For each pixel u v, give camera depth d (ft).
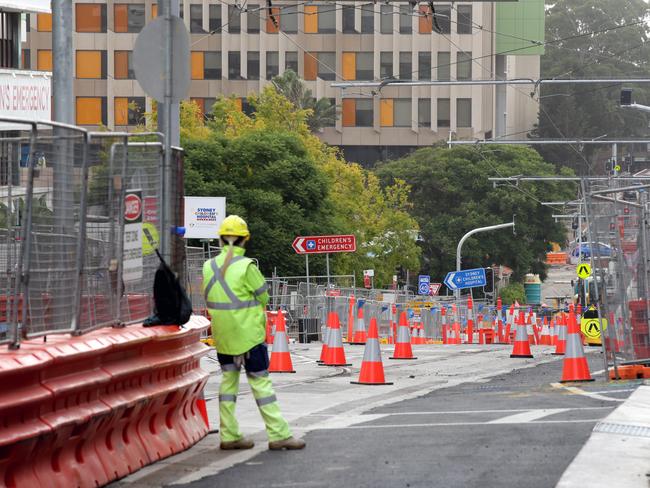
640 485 46.47
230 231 58.75
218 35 561.02
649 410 70.64
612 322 97.66
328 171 359.87
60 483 45.98
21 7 242.58
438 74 574.15
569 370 99.91
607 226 96.94
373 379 105.70
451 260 474.90
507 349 185.68
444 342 241.96
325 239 224.33
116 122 537.65
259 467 53.62
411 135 582.35
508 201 466.70
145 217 59.06
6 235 51.62
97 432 49.83
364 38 571.69
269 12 157.58
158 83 62.13
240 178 279.49
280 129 349.00
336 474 50.72
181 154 64.13
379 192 406.62
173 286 57.21
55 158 48.98
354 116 583.17
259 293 58.59
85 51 536.83
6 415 41.65
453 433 62.49
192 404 63.72
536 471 49.55
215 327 58.85
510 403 80.48
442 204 480.23
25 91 236.02
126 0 537.65
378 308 250.57
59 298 49.39
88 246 52.47
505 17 597.93
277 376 116.88
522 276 488.44
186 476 52.01
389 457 54.75
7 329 45.93
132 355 53.11
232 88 563.48
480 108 577.84
